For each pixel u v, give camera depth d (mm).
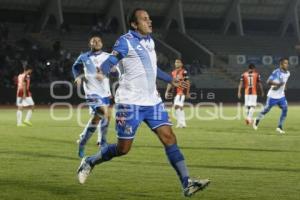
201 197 23547
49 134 53125
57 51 128250
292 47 167625
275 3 172625
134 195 23875
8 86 115500
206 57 149000
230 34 170125
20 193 24062
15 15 145875
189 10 164750
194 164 33312
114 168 31297
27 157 35938
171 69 138625
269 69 152625
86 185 26047
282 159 35719
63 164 32844
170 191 24766
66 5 148875
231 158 36156
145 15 23469
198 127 63312
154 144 44250
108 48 141500
